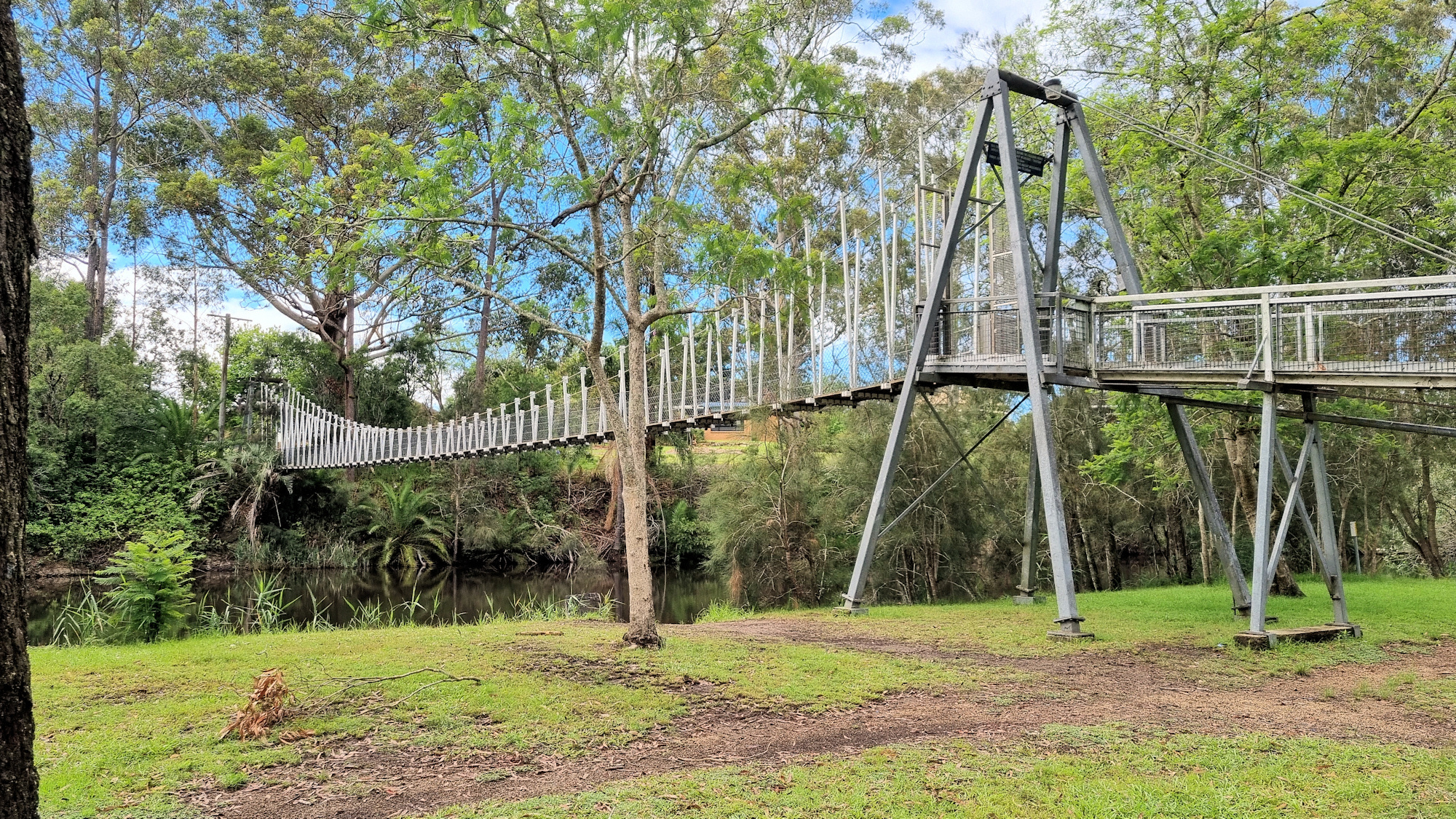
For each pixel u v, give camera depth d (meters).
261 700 5.64
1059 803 4.30
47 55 32.97
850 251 21.48
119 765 4.96
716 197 13.23
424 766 5.04
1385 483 19.73
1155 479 19.38
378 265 8.95
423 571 28.55
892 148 20.83
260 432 32.56
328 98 29.03
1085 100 13.17
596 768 5.02
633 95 8.84
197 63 29.17
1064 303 11.31
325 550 28.84
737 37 8.56
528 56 8.91
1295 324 9.30
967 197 11.91
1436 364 8.15
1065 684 7.50
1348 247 13.69
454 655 8.32
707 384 15.89
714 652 8.65
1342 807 4.24
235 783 4.66
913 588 17.70
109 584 23.33
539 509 31.64
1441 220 13.80
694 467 29.31
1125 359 10.89
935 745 5.45
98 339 32.72
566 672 7.51
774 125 20.94
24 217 2.40
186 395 37.78
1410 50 14.71
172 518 26.52
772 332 19.36
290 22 30.73
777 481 18.41
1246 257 13.45
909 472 17.31
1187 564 22.22
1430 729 5.97
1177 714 6.37
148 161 32.00
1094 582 19.97
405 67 30.38
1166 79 14.16
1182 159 13.60
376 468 33.00
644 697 6.59
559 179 7.93
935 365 12.42
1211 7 13.70
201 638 10.52
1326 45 12.88
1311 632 9.77
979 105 12.27
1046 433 10.71
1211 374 9.82
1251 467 15.22
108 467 27.44
